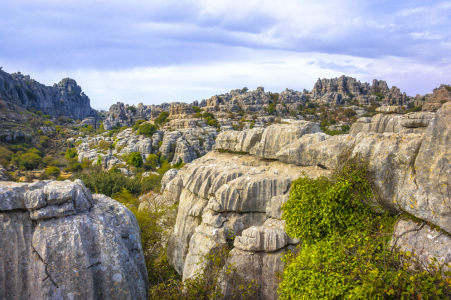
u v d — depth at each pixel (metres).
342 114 133.75
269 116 133.25
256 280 9.16
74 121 188.50
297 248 9.50
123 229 7.82
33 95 183.12
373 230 8.00
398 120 16.27
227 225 11.57
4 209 6.60
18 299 6.32
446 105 6.85
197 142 90.81
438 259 6.12
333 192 8.59
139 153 78.38
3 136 101.12
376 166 8.18
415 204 6.99
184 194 15.11
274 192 11.29
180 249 13.73
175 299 8.98
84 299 6.52
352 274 6.54
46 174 70.31
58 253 6.59
